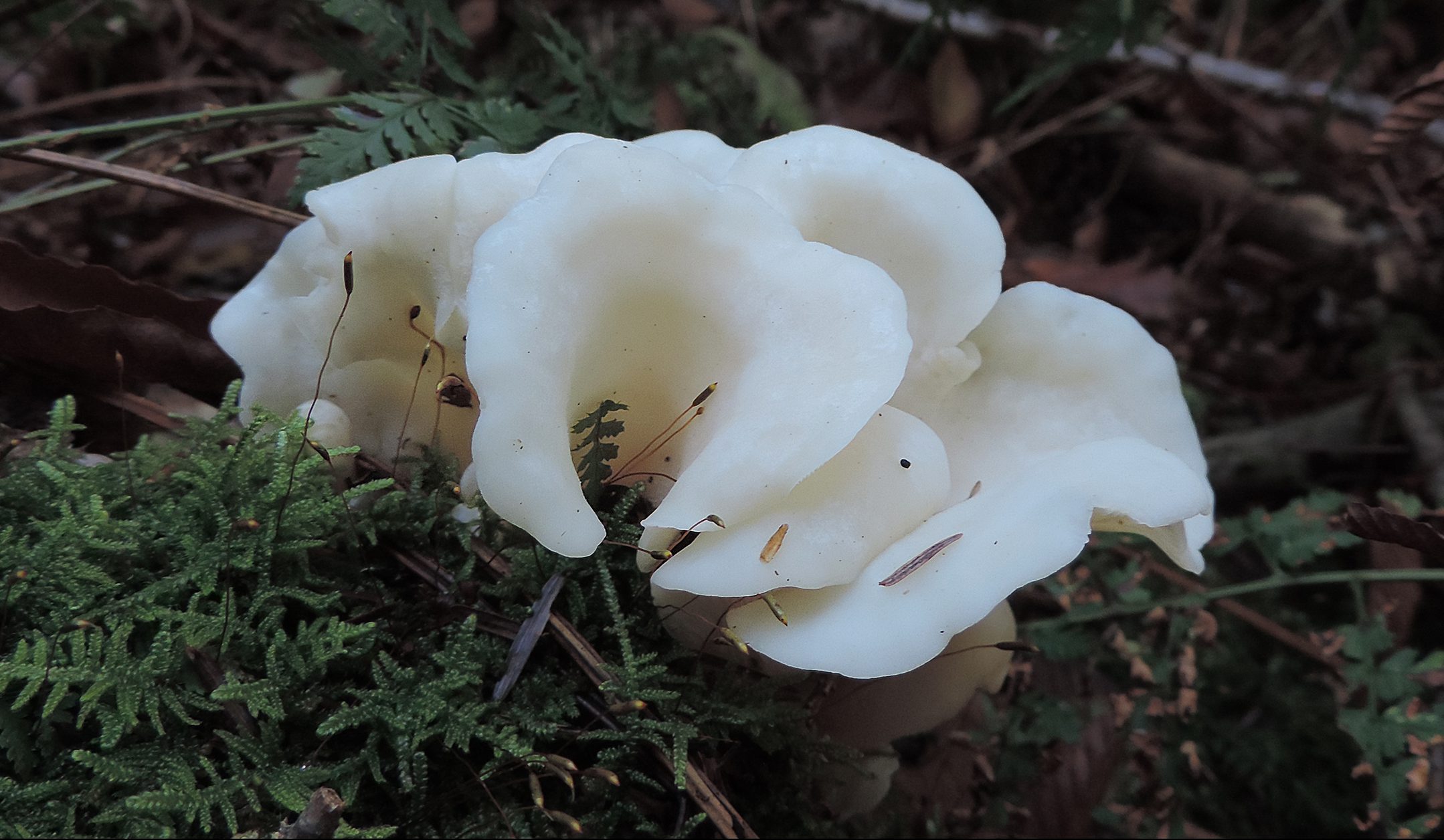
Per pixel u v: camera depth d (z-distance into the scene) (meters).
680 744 0.25
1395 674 0.31
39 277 0.28
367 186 0.27
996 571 0.25
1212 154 0.51
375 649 0.25
